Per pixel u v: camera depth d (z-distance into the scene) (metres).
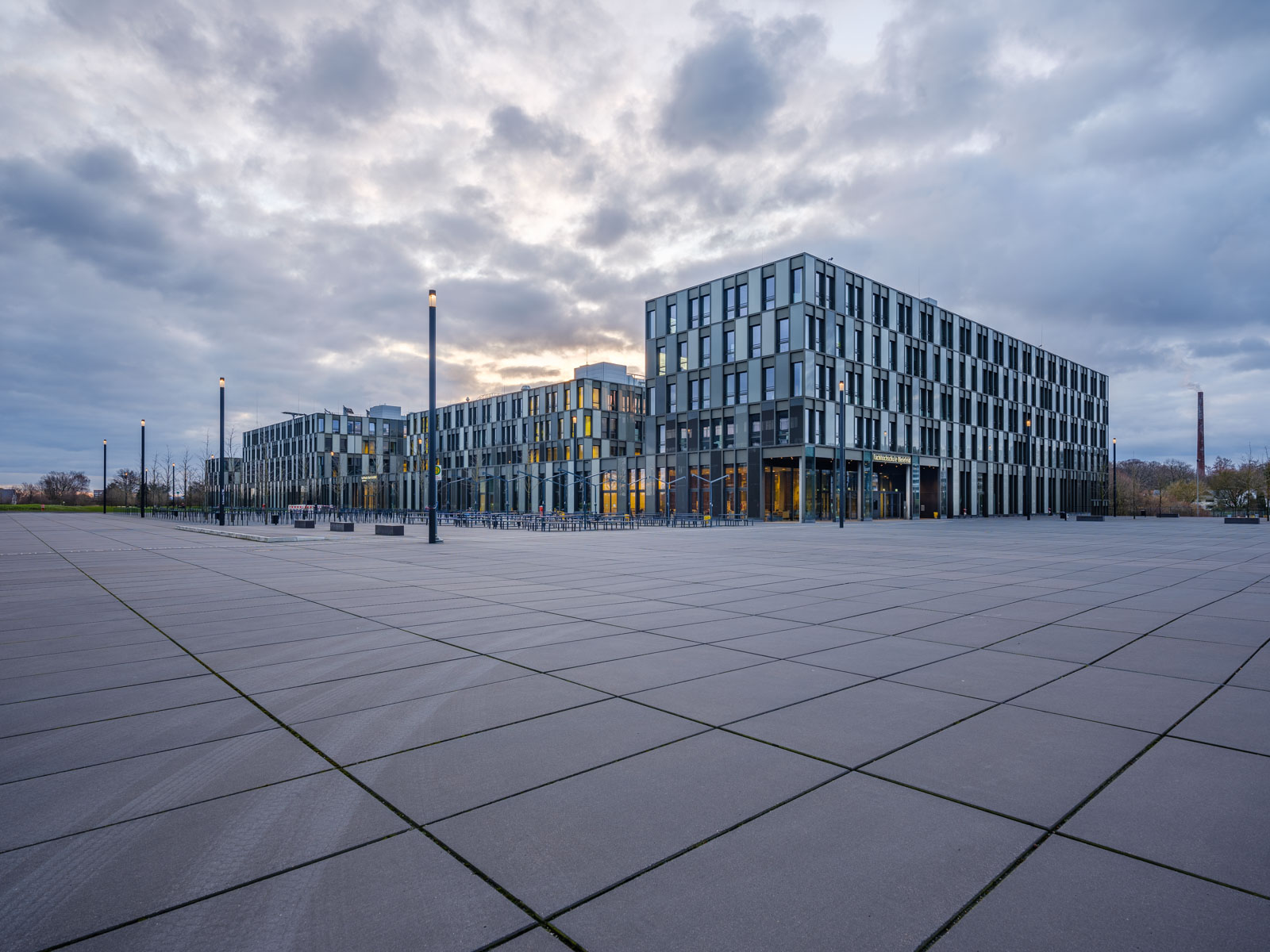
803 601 11.15
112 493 117.81
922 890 2.91
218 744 4.69
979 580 13.96
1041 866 3.09
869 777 4.07
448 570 16.19
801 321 52.69
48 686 6.16
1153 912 2.75
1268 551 22.02
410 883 2.98
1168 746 4.59
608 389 83.69
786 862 3.14
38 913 2.77
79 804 3.77
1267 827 3.46
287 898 2.87
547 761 4.35
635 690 5.94
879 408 59.28
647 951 2.51
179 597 11.75
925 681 6.23
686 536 32.84
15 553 21.86
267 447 139.50
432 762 4.34
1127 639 8.06
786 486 57.94
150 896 2.89
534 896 2.88
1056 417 85.62
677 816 3.59
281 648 7.68
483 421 98.69
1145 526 46.62
